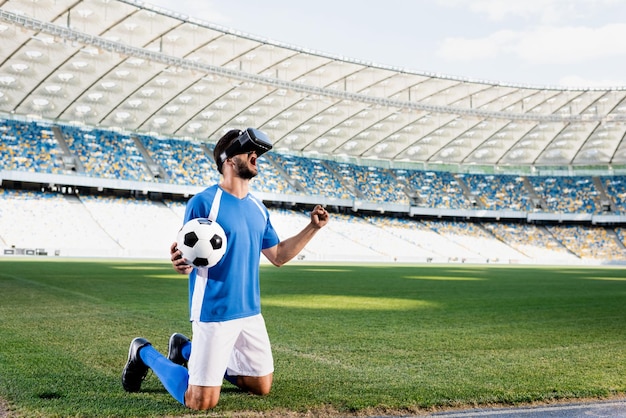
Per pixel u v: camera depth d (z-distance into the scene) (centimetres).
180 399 367
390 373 519
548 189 7025
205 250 341
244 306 367
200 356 350
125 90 4616
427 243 6247
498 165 7256
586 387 478
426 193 6838
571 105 5425
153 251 4678
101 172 5288
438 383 482
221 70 4259
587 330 834
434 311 1074
